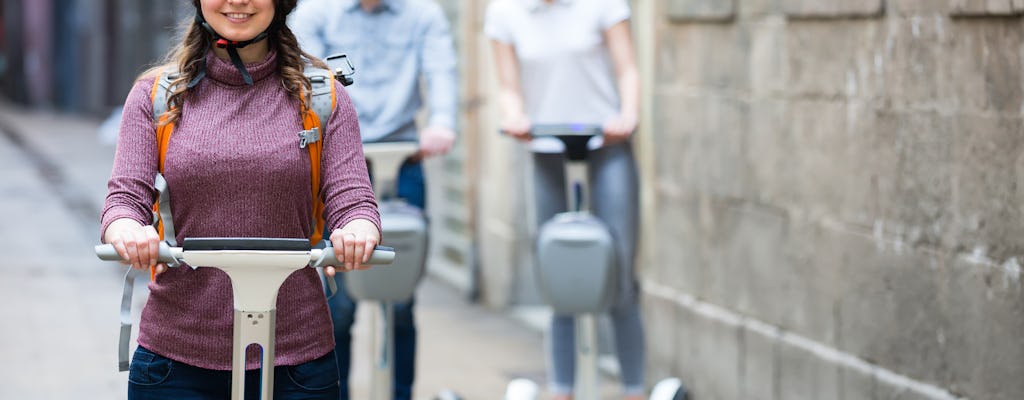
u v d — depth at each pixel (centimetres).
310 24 704
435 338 1022
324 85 417
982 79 543
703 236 777
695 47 773
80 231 1575
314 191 418
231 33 401
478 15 1175
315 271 426
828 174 654
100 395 819
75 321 1048
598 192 676
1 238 1502
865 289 629
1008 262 534
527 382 654
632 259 680
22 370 881
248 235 406
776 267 704
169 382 414
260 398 398
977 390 555
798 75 674
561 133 636
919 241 589
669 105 807
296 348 416
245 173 404
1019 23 521
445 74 713
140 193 399
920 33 580
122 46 3434
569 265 633
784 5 680
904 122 595
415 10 715
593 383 651
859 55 624
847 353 646
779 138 694
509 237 1109
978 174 549
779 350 702
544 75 687
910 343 598
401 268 639
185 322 411
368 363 922
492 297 1151
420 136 722
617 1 680
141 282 1227
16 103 4712
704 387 780
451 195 1300
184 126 406
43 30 4397
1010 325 534
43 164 2447
